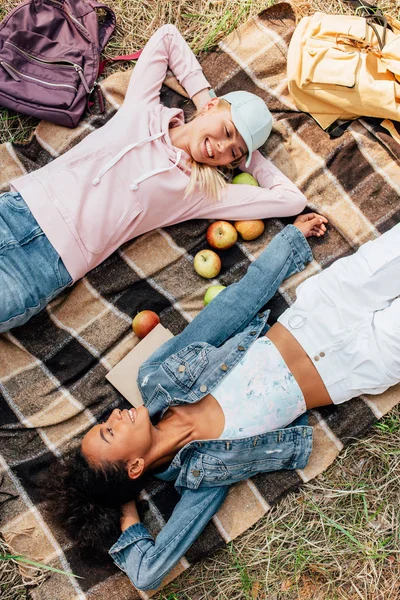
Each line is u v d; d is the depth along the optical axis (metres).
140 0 2.82
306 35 2.58
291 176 2.67
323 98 2.59
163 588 2.34
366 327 2.27
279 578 2.37
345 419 2.44
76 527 2.20
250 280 2.41
